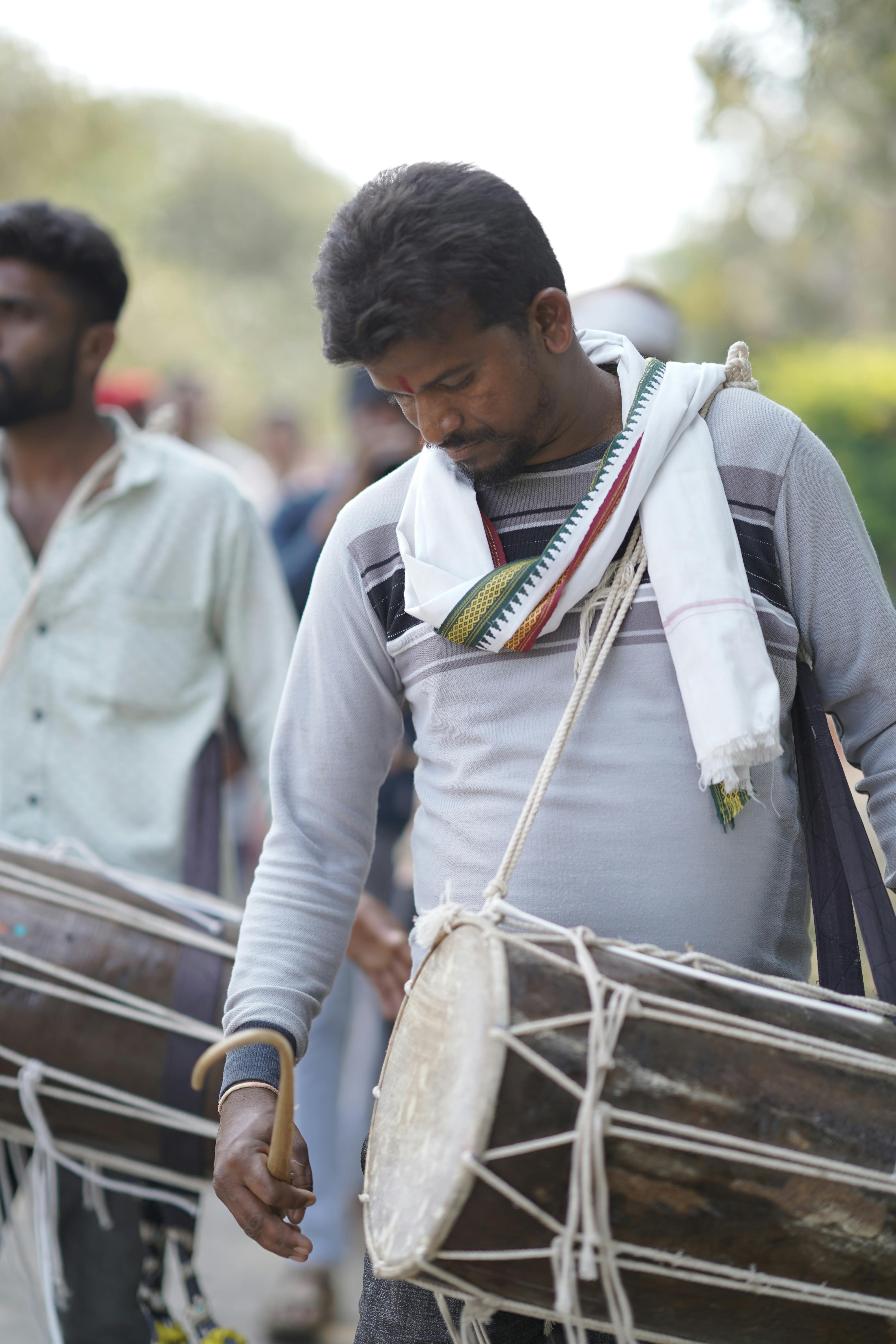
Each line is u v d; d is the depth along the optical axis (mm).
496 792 1626
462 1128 1341
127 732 2562
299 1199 1586
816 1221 1385
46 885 2291
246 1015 1686
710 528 1569
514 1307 1435
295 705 1812
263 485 9070
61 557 2561
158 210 33625
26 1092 2186
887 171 6098
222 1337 2266
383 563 1748
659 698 1588
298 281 36156
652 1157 1343
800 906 1670
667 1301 1395
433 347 1507
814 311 11328
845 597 1624
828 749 1643
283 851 1775
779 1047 1415
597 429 1663
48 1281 2207
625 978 1411
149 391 5027
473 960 1446
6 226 2531
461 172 1545
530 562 1587
